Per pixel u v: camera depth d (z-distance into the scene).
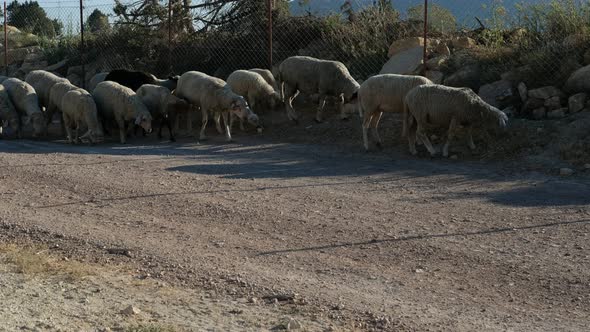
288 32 20.81
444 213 9.67
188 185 11.57
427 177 12.01
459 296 6.77
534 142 13.34
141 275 7.49
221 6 22.50
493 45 17.08
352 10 20.80
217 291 6.97
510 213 9.59
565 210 9.66
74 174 12.63
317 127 16.52
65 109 16.80
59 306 6.51
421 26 19.22
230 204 10.30
